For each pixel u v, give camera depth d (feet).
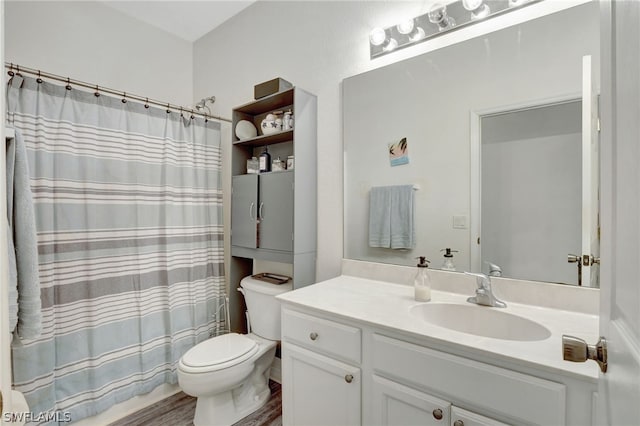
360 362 3.73
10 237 3.77
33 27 6.32
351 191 5.80
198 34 8.80
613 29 1.72
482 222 4.46
